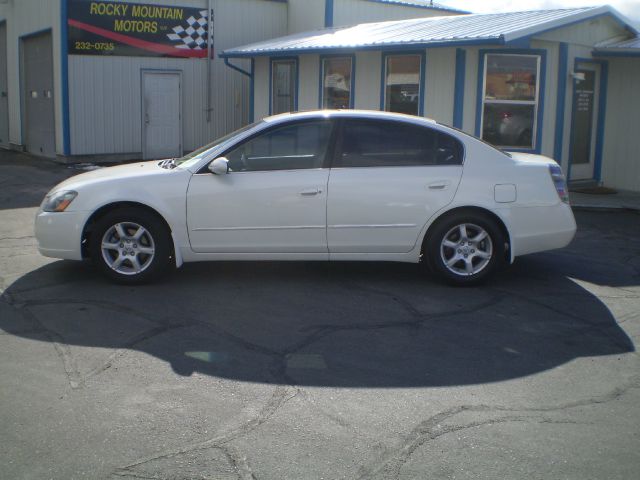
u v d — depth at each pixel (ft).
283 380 15.31
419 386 15.15
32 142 64.80
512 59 40.04
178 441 12.57
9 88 70.08
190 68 59.41
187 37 58.75
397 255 22.35
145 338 17.74
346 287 22.61
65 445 12.37
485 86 40.24
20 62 65.72
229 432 12.93
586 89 43.14
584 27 41.68
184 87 59.41
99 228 21.79
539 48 39.88
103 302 20.54
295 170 21.91
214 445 12.44
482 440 12.78
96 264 22.04
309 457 12.09
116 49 56.39
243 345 17.39
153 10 57.16
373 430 13.09
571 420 13.67
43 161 58.59
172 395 14.46
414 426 13.28
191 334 18.10
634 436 13.06
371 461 11.99
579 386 15.34
